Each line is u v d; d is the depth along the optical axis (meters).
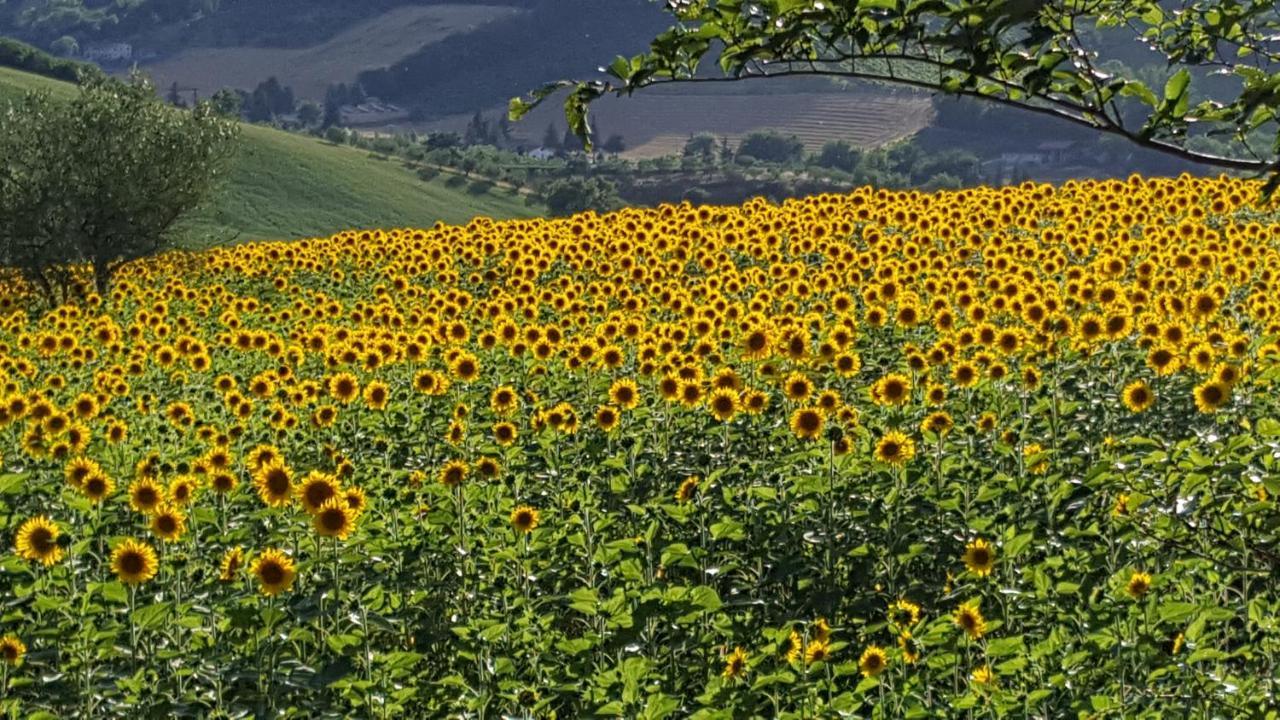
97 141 46.16
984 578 10.83
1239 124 5.02
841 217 33.00
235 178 156.75
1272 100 4.88
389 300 29.94
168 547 12.10
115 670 9.86
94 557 12.25
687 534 12.38
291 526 11.73
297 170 169.25
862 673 9.85
